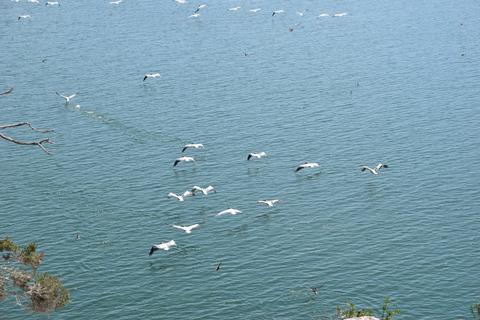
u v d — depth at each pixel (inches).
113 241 2472.9
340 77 4586.6
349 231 2529.5
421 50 5221.5
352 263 2292.1
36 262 1256.2
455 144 3361.2
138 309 2055.9
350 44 5492.1
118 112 3973.9
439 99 4065.0
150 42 5713.6
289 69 4813.0
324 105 4015.8
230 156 3297.2
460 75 4537.4
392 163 3161.9
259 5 7352.4
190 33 6023.6
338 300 2069.4
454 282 2151.8
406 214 2655.0
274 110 3946.9
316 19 6530.5
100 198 2829.7
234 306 2058.3
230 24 6387.8
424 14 6545.3
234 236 2518.5
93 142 3494.1
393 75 4598.9
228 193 2896.2
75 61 5157.5
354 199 2807.6
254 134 3580.2
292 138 3516.2
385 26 6107.3
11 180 3011.8
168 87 4448.8
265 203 2792.8
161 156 3302.2
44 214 2674.7
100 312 2038.6
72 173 3093.0
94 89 4446.4
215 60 5103.3
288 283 2177.7
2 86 4539.9
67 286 2166.6
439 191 2849.4
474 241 2415.1
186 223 2628.0
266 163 3208.7
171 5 7411.4
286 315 2001.7
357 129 3619.6
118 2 7372.1
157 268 2292.1
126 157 3284.9
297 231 2544.3
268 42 5649.6
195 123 3757.4
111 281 2208.4
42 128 3722.9
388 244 2417.6
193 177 3053.6
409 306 2028.8
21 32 6225.4
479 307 1557.6
